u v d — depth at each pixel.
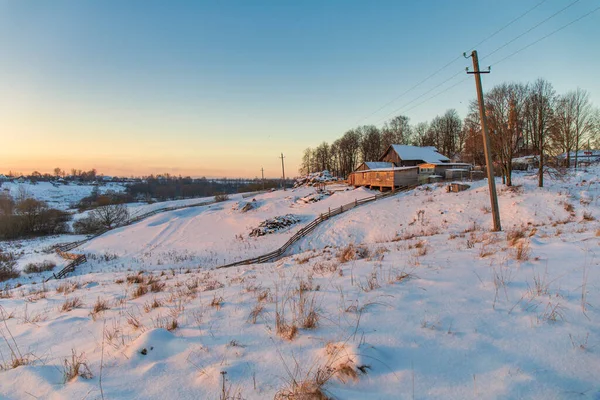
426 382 2.44
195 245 31.95
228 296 5.62
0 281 21.95
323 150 104.38
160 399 2.44
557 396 2.21
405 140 87.38
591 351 2.72
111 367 3.03
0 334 4.70
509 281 4.67
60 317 5.46
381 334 3.26
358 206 34.25
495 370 2.56
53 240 46.31
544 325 3.25
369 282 5.27
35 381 2.80
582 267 4.98
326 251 13.79
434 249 8.76
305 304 4.43
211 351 3.19
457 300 4.09
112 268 25.53
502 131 29.36
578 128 39.19
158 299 6.23
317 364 2.75
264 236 31.22
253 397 2.36
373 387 2.39
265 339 3.39
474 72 14.89
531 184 29.09
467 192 30.62
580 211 20.70
